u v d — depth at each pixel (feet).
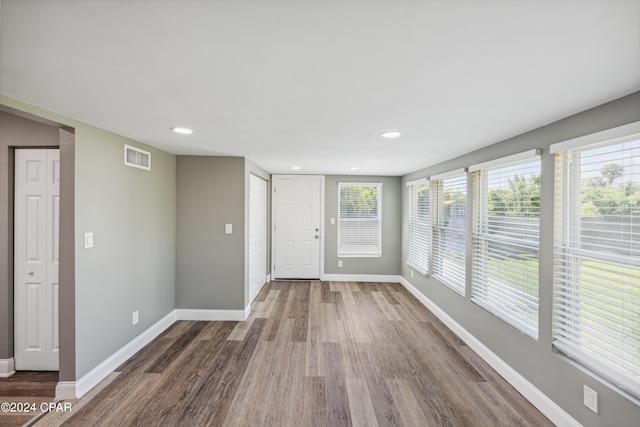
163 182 11.16
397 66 4.21
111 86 4.98
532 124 6.93
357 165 14.14
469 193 10.30
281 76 4.55
